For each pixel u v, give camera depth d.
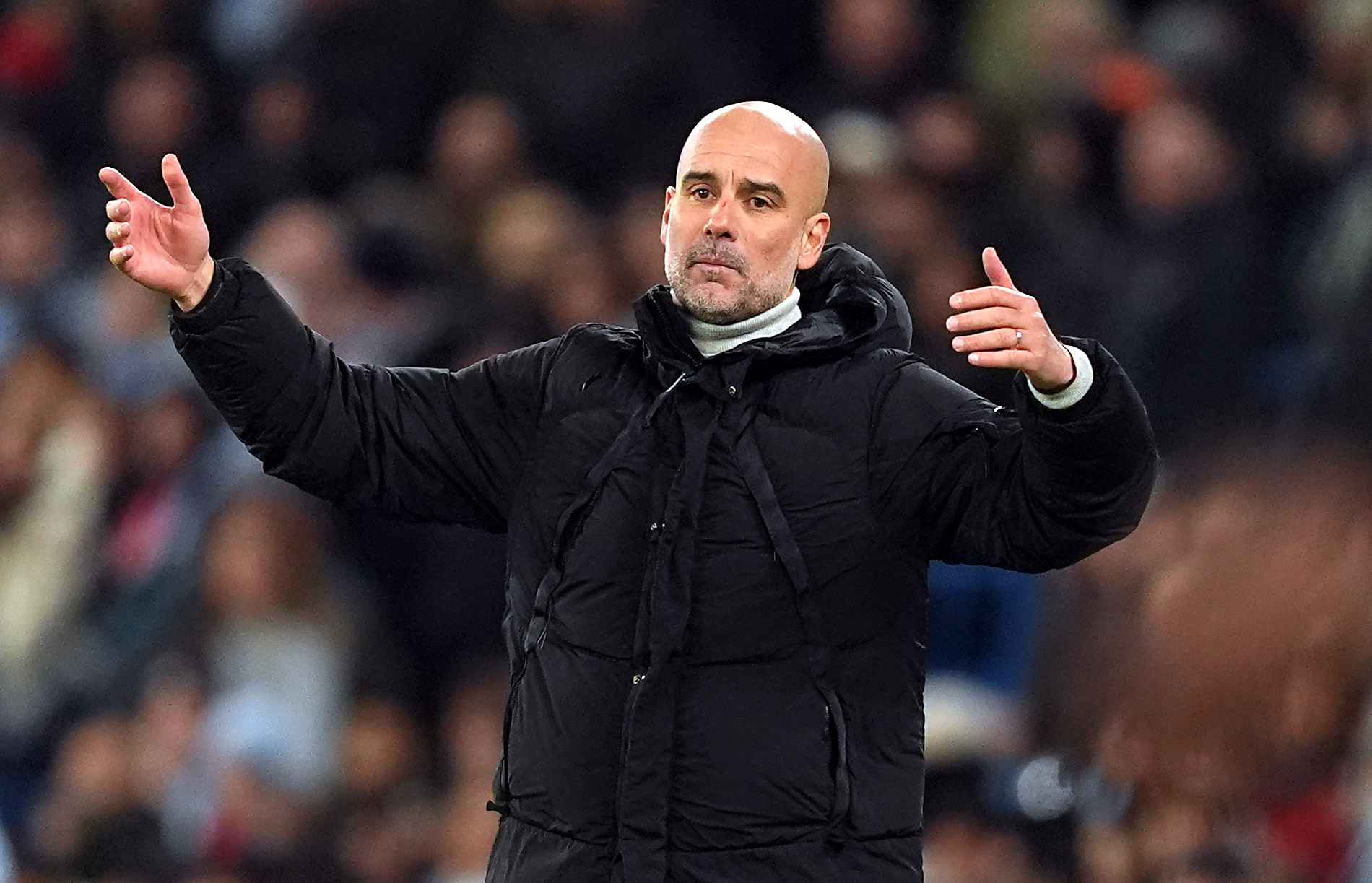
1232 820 16.50
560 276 32.81
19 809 32.84
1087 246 31.84
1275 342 31.30
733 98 37.38
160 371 35.75
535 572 13.45
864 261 13.91
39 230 40.22
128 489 34.44
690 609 12.86
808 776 12.76
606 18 37.00
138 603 32.78
